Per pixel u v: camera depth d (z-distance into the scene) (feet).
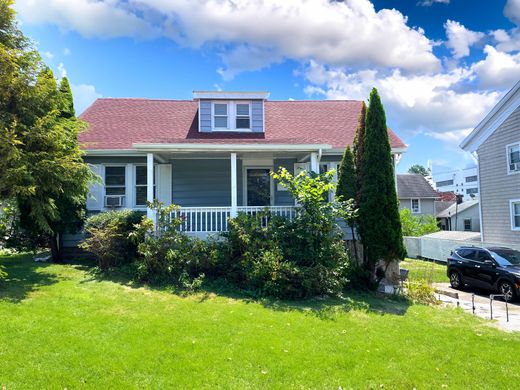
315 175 35.50
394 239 34.27
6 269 32.91
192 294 28.35
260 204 48.62
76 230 40.86
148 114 54.24
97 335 18.12
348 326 22.15
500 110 59.57
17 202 33.78
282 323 21.89
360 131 37.86
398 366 16.30
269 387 13.94
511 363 17.04
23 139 29.43
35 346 16.35
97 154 44.70
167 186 47.24
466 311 29.32
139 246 32.01
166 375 14.51
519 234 55.93
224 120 50.88
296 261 31.19
